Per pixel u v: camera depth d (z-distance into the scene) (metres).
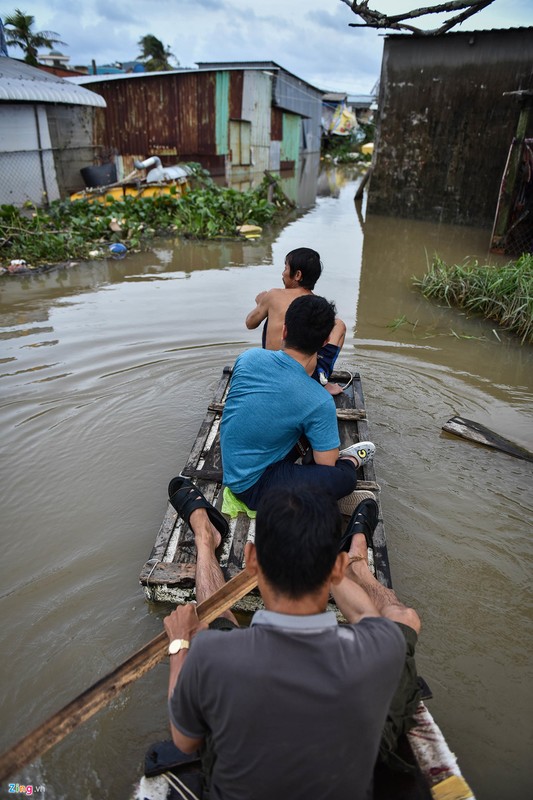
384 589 2.33
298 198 17.59
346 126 37.31
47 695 2.31
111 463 3.88
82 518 3.36
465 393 5.10
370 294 7.90
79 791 2.00
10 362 5.31
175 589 2.66
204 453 3.59
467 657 2.57
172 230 11.83
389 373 5.44
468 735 2.24
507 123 12.09
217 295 7.58
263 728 1.29
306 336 2.57
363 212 15.16
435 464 4.00
